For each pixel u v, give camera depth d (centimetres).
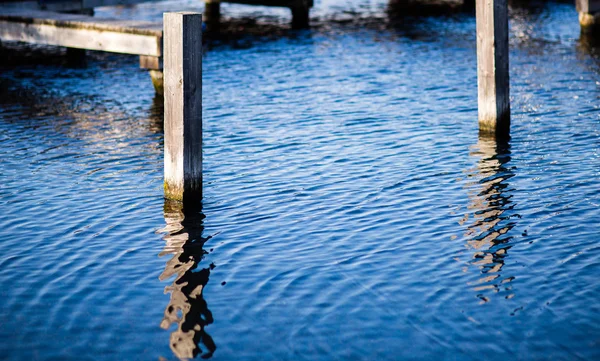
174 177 1102
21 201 1123
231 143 1396
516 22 2605
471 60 2059
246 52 2220
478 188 1140
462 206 1072
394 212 1058
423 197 1111
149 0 2459
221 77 1930
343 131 1456
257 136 1436
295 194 1137
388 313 793
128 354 733
